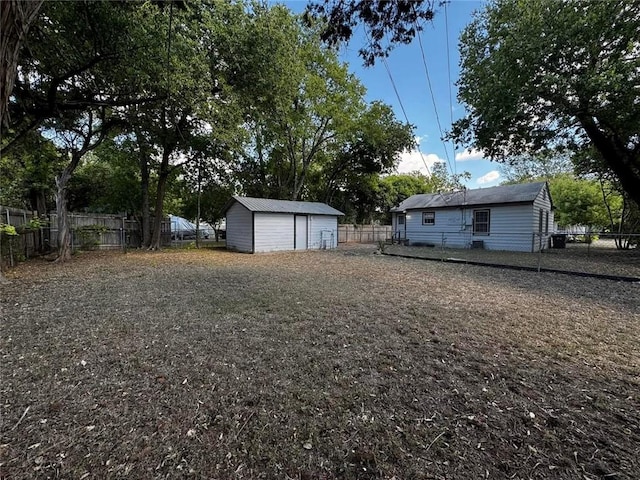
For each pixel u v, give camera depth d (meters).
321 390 2.14
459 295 4.94
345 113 17.92
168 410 1.89
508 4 8.44
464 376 2.34
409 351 2.79
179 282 5.93
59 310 4.02
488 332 3.28
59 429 1.70
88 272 7.05
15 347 2.83
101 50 6.49
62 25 5.99
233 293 5.02
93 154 15.43
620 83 6.73
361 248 15.23
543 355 2.71
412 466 1.46
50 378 2.27
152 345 2.90
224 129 9.28
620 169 9.50
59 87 7.39
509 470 1.43
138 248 14.12
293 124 17.23
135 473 1.40
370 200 24.70
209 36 7.88
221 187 17.53
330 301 4.53
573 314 3.93
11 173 12.93
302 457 1.52
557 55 7.48
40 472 1.40
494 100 8.63
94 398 2.01
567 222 18.45
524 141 9.71
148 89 7.51
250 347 2.87
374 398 2.04
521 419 1.82
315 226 15.21
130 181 15.49
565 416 1.84
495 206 12.98
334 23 3.34
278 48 9.05
